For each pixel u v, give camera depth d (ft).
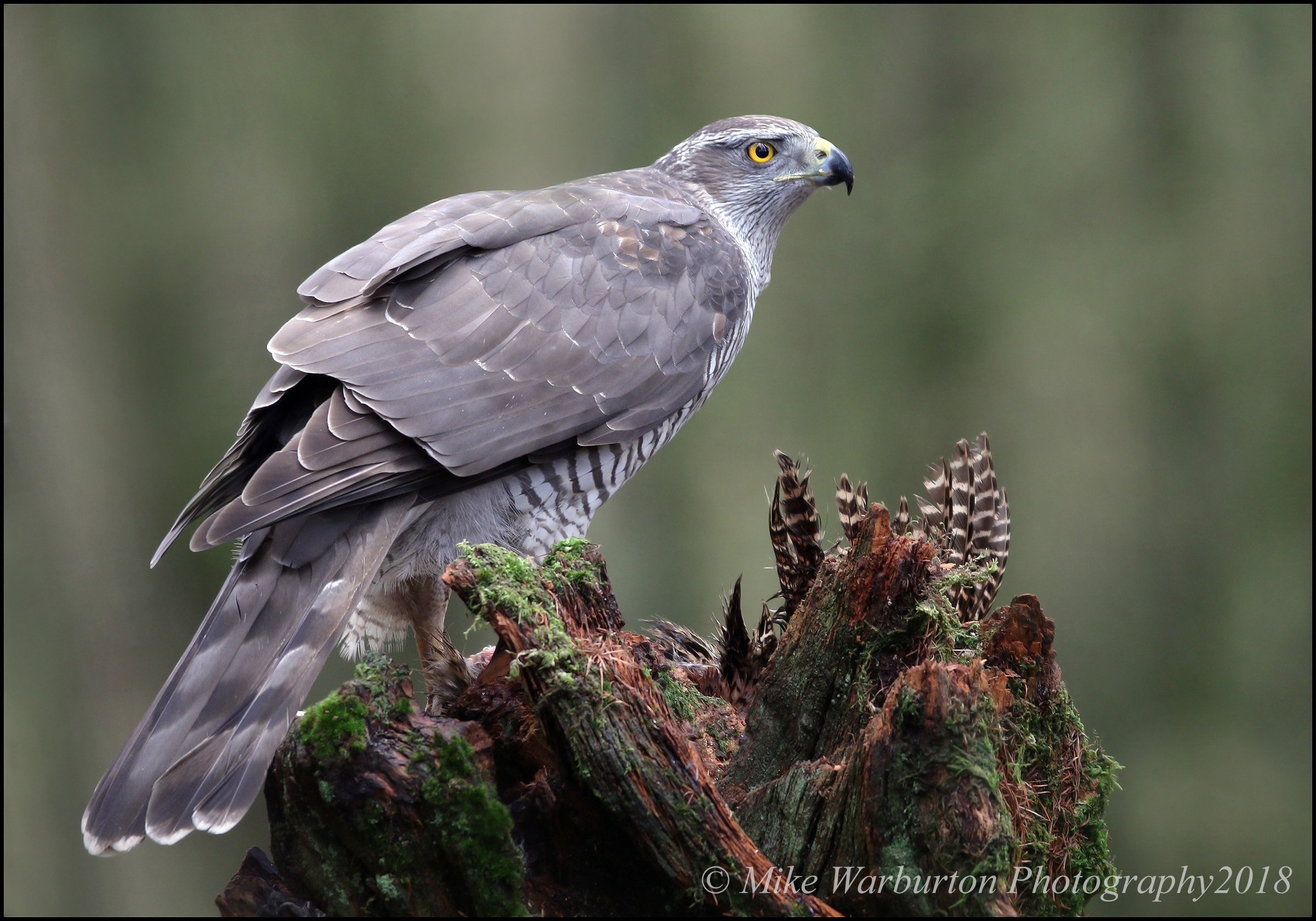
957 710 10.93
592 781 10.99
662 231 19.19
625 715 11.08
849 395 44.83
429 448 15.64
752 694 15.79
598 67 46.98
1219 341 43.39
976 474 15.71
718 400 44.98
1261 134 43.98
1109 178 44.68
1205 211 44.16
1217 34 44.11
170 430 44.27
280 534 14.90
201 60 44.86
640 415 17.93
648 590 43.37
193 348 44.47
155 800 12.53
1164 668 42.80
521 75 46.91
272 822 12.33
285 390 15.83
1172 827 40.75
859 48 46.62
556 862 11.80
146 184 44.55
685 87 46.78
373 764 11.09
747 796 12.51
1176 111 44.42
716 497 44.39
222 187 44.78
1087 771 13.69
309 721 11.27
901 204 45.60
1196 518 43.06
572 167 46.78
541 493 17.31
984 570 13.66
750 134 22.90
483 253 17.67
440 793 11.03
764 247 23.61
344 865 11.69
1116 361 43.37
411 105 46.37
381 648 18.13
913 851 10.93
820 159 22.93
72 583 43.16
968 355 44.06
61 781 42.63
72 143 44.06
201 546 13.70
